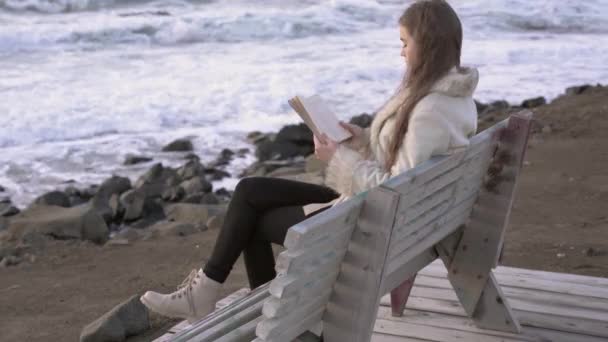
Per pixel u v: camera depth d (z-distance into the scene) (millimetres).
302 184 3188
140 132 12398
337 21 21625
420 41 2852
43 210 8352
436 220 3037
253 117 13297
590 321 3795
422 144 2768
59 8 21703
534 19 23719
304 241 2145
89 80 15070
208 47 18734
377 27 21688
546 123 11117
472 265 3551
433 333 3668
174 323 4828
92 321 5164
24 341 4836
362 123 12492
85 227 7848
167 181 10094
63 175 10477
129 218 8977
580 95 13625
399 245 2752
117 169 10797
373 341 3594
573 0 25578
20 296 5738
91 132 12266
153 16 20750
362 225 2410
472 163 3107
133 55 17562
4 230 7980
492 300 3639
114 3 22703
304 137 11906
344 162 2879
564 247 5953
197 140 12141
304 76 15672
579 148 9531
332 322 2533
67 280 6137
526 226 6652
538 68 17719
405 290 3773
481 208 3443
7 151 11312
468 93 2818
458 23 2879
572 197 7516
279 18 20891
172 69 16219
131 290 5816
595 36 22266
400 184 2428
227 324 2662
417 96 2805
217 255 3074
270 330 2227
